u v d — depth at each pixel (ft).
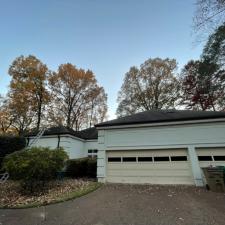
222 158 29.40
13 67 76.18
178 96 85.71
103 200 21.31
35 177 26.76
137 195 23.36
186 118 31.73
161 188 27.45
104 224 14.24
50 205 19.70
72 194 23.75
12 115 74.95
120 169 33.78
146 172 32.30
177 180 30.37
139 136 34.04
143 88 92.12
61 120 84.38
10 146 43.70
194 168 29.73
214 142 29.91
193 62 83.46
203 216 15.44
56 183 32.09
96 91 94.48
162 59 91.50
